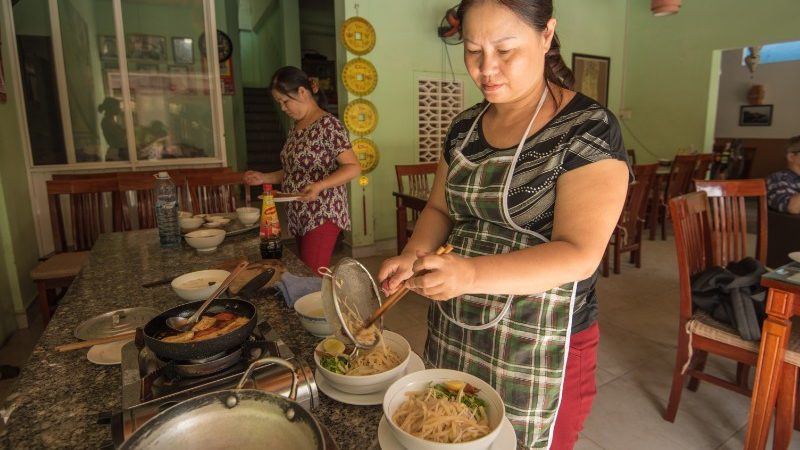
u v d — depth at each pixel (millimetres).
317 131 2135
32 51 3207
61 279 2432
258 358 812
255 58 9758
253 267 1401
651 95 6059
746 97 8289
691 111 5715
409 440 616
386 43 4227
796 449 1711
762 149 8141
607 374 2291
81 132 3463
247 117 8578
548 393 875
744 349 1677
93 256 1717
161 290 1338
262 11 8031
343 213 2262
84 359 933
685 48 5660
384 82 4273
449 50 4582
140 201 2766
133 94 3604
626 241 3754
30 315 2938
